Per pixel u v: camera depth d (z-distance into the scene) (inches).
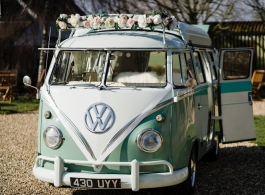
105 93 240.1
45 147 243.3
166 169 237.5
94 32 287.1
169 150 237.6
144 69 280.4
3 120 561.3
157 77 252.7
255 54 973.2
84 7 814.5
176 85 251.4
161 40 261.4
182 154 246.5
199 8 812.6
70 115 239.0
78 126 235.8
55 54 263.0
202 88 298.7
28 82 260.1
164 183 233.8
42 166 247.8
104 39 260.8
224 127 331.6
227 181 294.2
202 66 315.0
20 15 794.8
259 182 291.6
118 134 231.6
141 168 234.1
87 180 231.5
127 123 233.1
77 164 235.8
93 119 234.5
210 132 330.6
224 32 968.9
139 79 257.6
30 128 507.8
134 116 234.2
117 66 273.9
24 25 803.4
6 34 802.8
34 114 614.2
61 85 254.1
